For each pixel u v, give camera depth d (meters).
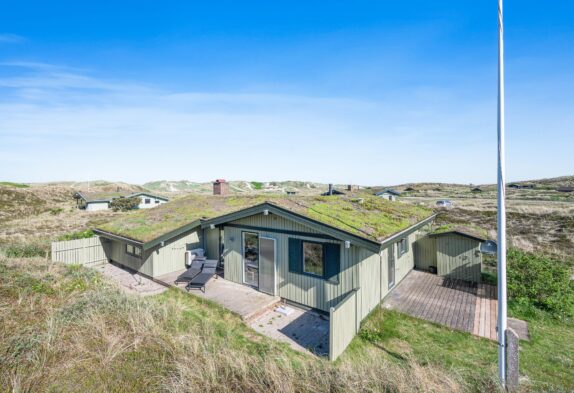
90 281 8.27
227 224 10.80
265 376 4.14
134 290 10.44
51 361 4.29
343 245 7.82
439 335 7.25
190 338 5.16
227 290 9.83
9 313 5.63
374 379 4.00
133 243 11.63
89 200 41.78
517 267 9.78
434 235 12.01
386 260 9.59
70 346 4.68
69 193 58.53
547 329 7.58
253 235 10.09
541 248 16.03
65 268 9.45
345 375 4.11
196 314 7.93
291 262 8.90
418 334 7.30
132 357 4.53
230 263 10.77
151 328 5.42
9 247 13.24
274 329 7.50
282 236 9.09
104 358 4.41
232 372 4.23
